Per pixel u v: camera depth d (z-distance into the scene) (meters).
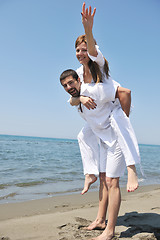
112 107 2.20
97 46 2.08
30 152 16.34
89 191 5.14
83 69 2.28
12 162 9.86
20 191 4.86
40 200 4.19
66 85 2.18
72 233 2.36
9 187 5.18
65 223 2.70
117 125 2.09
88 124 2.43
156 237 2.28
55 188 5.29
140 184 6.39
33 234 2.35
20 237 2.27
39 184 5.64
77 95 2.21
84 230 2.46
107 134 2.19
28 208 3.63
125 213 3.07
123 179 6.85
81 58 2.17
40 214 3.23
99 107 2.14
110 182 2.12
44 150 19.80
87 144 2.41
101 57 2.04
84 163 2.41
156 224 2.63
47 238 2.23
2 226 2.62
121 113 2.12
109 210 2.12
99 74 2.10
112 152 2.14
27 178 6.32
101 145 2.35
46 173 7.38
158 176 8.03
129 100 2.11
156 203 3.73
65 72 2.19
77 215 3.07
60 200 4.23
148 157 19.14
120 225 2.59
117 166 2.11
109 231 2.09
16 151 16.44
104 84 2.09
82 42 2.16
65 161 11.34
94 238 2.08
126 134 2.08
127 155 2.03
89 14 1.89
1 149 17.41
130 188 1.93
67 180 6.31
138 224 2.62
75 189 5.27
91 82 2.17
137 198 4.32
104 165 2.33
